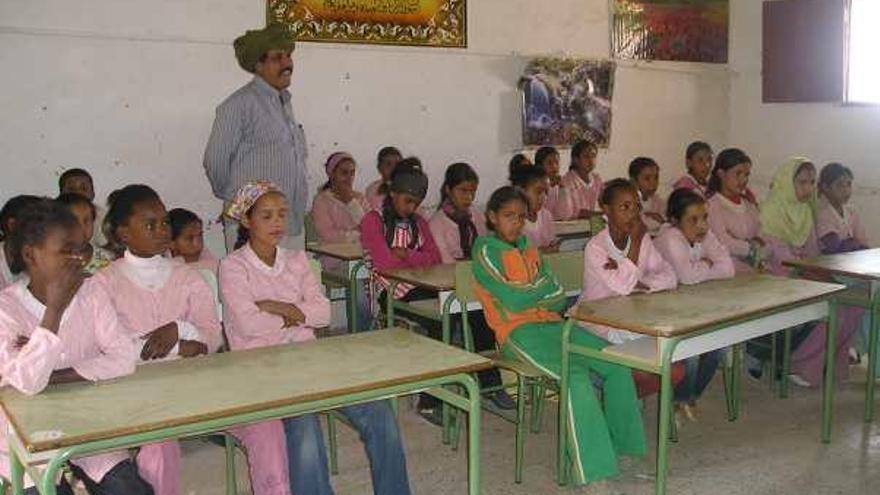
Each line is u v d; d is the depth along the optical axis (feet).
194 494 9.20
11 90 13.57
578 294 11.33
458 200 13.32
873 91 19.61
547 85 19.16
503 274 9.72
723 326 8.30
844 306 11.96
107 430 5.18
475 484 6.73
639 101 20.92
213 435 8.34
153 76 14.66
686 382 10.52
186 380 6.24
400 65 17.24
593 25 19.92
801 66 20.81
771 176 21.88
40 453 5.18
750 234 13.79
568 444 9.03
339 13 16.38
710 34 22.02
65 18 13.88
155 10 14.57
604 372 9.43
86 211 9.16
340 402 6.01
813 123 20.84
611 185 10.05
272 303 8.11
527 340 9.37
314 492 7.18
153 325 7.63
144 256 7.66
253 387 6.05
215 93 15.24
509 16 18.62
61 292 6.02
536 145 19.25
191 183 15.20
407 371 6.43
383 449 7.64
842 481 9.18
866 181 19.80
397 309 11.35
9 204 9.12
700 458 9.89
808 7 20.51
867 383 10.91
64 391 5.99
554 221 16.61
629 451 9.40
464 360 6.74
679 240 10.68
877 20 19.35
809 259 11.76
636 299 9.21
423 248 12.47
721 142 22.47
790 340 12.16
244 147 12.19
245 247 8.38
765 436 10.57
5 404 5.70
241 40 12.22
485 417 11.55
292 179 12.54
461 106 18.17
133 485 6.39
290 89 15.99
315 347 7.19
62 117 14.01
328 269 14.17
